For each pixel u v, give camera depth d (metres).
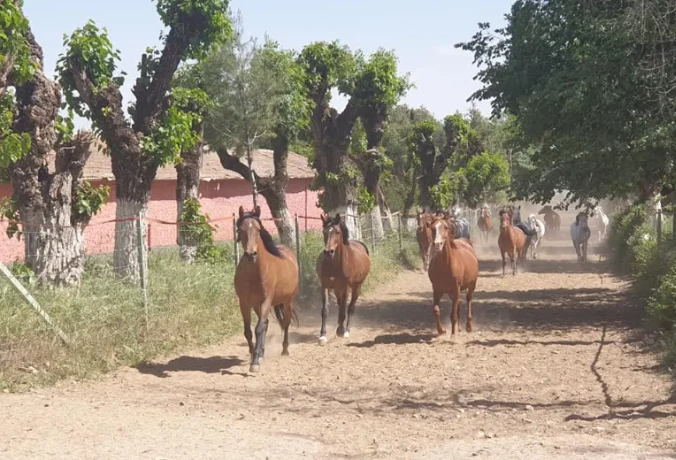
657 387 10.14
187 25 15.79
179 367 11.79
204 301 14.94
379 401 9.76
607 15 15.81
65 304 12.00
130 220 14.27
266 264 11.70
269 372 11.60
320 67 26.80
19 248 24.81
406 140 41.53
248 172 24.94
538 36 17.11
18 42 11.23
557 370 11.52
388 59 27.41
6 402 9.11
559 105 16.34
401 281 24.75
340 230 14.07
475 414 9.03
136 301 13.22
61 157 13.72
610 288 22.67
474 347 13.57
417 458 7.23
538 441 7.70
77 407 9.02
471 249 15.27
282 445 7.60
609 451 7.30
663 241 20.64
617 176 15.93
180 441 7.66
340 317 14.66
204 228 19.50
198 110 20.67
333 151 27.03
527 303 19.67
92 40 14.78
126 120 15.33
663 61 14.58
